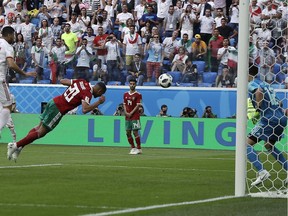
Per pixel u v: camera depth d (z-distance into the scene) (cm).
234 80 4069
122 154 3403
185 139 3941
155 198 1666
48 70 4300
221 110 4069
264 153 3103
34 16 4847
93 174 2244
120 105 4112
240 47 1788
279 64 3278
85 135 4097
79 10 4788
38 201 1574
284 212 1451
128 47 4206
